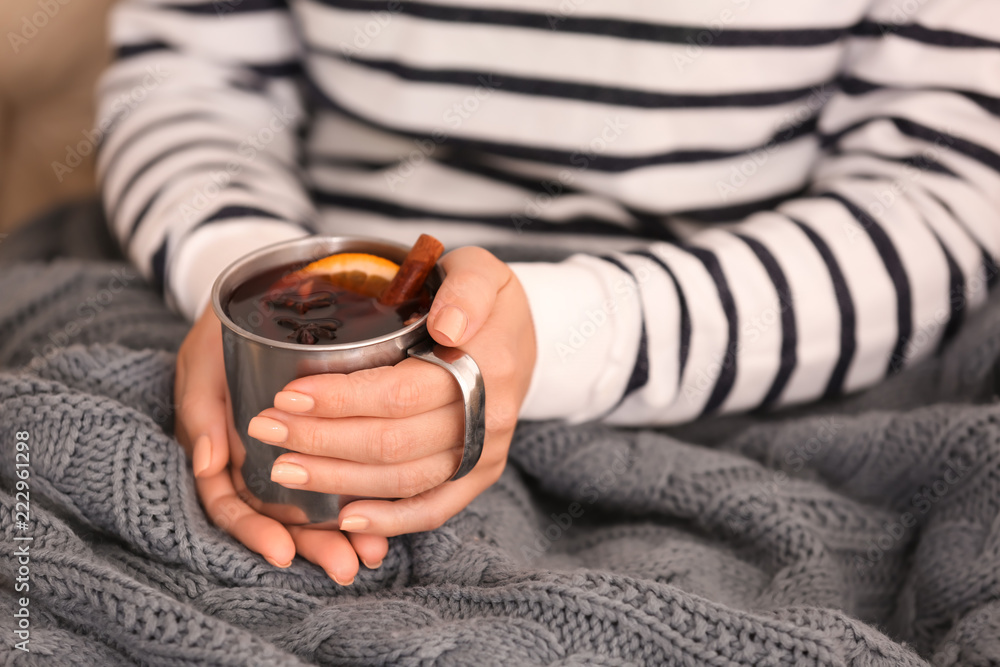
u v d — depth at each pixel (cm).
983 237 83
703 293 77
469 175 92
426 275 66
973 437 73
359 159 96
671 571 70
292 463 64
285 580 67
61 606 64
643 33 84
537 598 65
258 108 99
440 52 88
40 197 150
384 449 64
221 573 67
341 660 63
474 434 64
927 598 71
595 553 73
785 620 65
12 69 136
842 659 64
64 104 144
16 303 83
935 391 82
